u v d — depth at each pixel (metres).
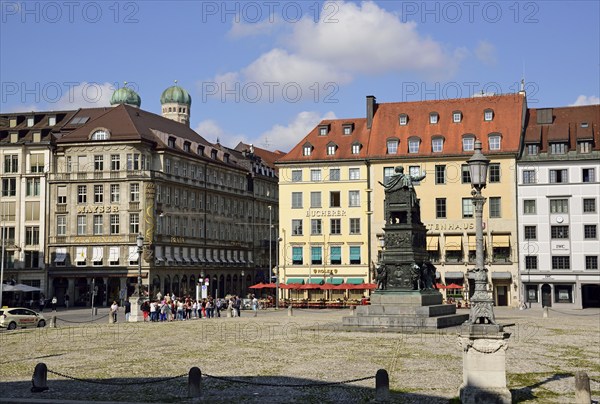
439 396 21.36
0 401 20.58
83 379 23.52
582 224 88.31
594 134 90.94
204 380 24.69
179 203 106.62
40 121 110.06
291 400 21.17
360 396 21.67
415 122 98.25
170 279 102.75
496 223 90.81
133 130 100.19
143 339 40.03
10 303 93.69
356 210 96.81
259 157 138.38
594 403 20.19
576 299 87.62
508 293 90.12
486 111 95.62
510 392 20.25
